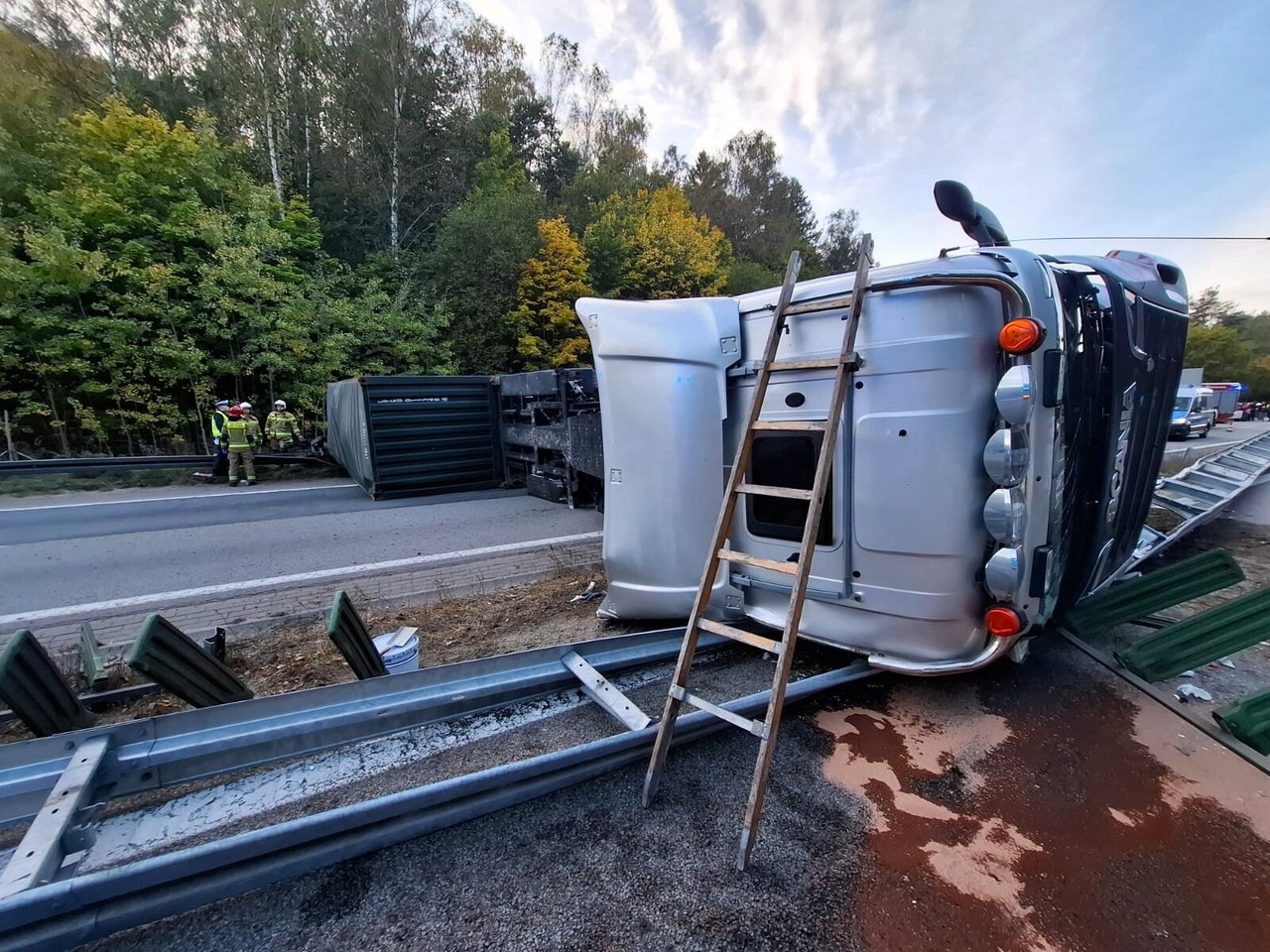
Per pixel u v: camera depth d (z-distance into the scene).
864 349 2.60
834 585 2.86
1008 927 1.64
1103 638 3.63
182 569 5.64
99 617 4.44
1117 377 2.72
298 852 1.74
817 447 2.86
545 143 30.89
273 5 18.09
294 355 14.40
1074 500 2.81
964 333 2.34
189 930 1.68
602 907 1.73
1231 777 2.29
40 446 12.55
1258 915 1.66
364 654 2.81
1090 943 1.58
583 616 4.34
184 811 2.19
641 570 3.55
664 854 1.95
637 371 3.43
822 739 2.61
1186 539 5.82
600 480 7.62
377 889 1.82
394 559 5.96
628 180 30.25
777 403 3.01
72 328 11.80
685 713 2.77
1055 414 2.42
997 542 2.42
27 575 5.44
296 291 14.70
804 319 2.83
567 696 2.97
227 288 13.52
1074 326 2.65
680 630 3.31
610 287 23.09
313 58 19.11
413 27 21.36
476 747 2.58
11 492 9.53
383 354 16.47
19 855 1.54
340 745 2.33
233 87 18.36
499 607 4.55
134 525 7.57
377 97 20.45
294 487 10.62
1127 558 4.17
